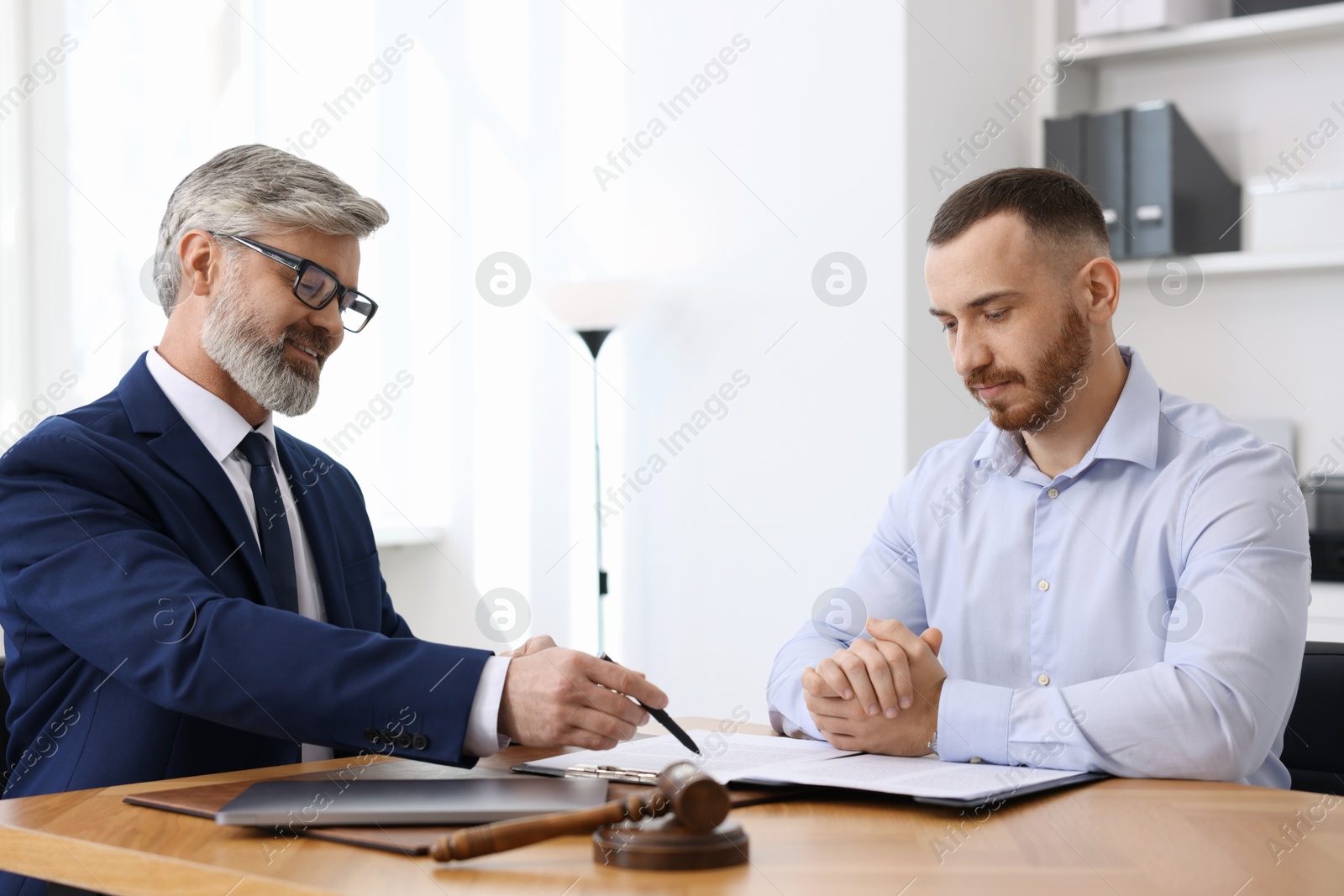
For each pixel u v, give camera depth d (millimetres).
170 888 769
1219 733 1057
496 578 3328
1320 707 1395
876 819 877
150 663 1085
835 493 2727
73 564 1169
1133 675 1101
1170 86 3008
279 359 1400
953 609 1515
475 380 3357
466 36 3355
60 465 1243
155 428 1352
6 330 2992
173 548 1234
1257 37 2793
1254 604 1190
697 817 745
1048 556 1442
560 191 3197
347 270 1457
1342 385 2785
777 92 2824
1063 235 1349
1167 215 2705
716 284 2926
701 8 2945
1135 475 1398
